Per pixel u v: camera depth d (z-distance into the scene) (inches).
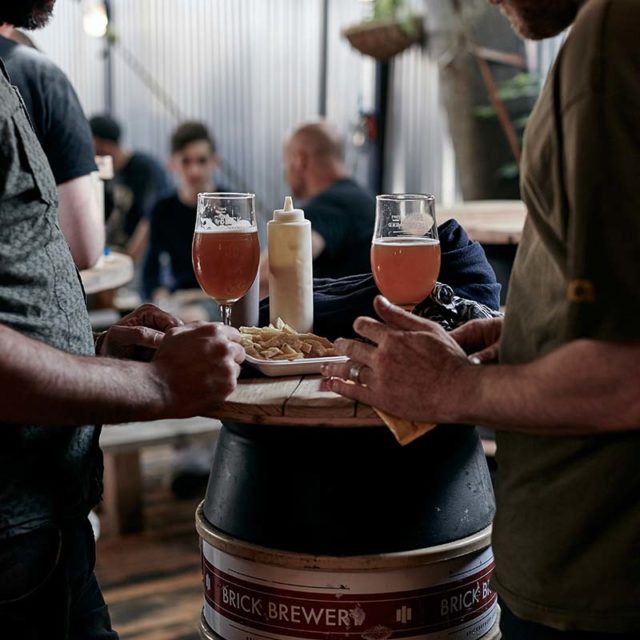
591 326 46.3
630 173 45.4
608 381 46.3
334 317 69.6
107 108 276.4
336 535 60.8
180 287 194.9
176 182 259.1
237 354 58.8
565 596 50.3
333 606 61.1
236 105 250.5
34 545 58.3
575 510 50.1
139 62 267.6
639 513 48.7
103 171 112.4
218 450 67.7
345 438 60.9
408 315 56.0
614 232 45.7
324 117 233.8
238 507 64.0
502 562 53.6
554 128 47.9
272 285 68.5
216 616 65.7
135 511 149.0
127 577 133.6
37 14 65.3
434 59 191.0
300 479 61.7
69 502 60.0
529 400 48.8
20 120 56.2
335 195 136.8
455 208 144.8
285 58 239.8
